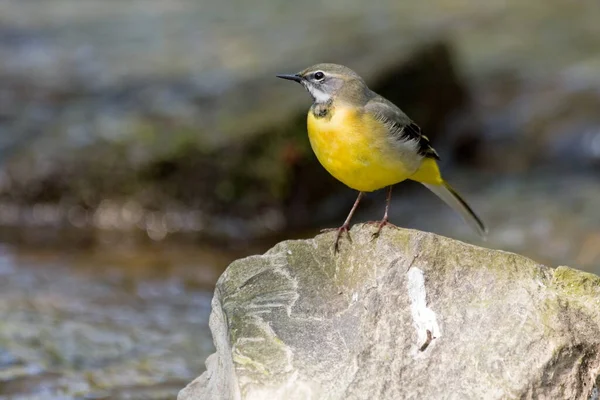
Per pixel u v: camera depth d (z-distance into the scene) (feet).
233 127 56.44
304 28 83.05
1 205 55.01
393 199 58.85
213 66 72.38
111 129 58.95
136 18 89.40
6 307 40.96
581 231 50.98
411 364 22.71
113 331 38.68
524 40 80.64
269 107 59.62
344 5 92.53
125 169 54.95
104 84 68.23
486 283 23.86
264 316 24.22
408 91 62.39
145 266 49.01
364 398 22.06
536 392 21.95
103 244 52.70
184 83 67.62
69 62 74.43
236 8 92.79
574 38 80.59
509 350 22.48
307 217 56.03
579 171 61.93
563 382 22.18
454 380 22.27
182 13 91.20
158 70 71.82
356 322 23.86
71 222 54.70
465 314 23.40
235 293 25.11
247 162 54.95
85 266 48.60
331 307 24.62
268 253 26.25
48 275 46.68
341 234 25.98
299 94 61.36
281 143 55.26
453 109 64.49
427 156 30.89
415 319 23.56
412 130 29.53
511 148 64.69
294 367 22.61
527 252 49.08
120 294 44.14
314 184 56.13
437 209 56.80
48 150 56.75
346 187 57.31
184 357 36.06
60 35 82.84
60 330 38.19
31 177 55.11
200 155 54.75
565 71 72.59
